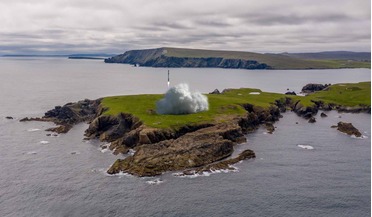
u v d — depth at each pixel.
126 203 79.06
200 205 78.50
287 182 90.19
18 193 83.50
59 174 94.31
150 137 114.69
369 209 77.38
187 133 116.81
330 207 78.12
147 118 130.12
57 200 80.31
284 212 76.00
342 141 126.44
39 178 91.81
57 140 126.19
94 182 89.25
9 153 111.38
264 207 77.94
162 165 95.44
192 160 99.31
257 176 93.50
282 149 116.44
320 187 87.56
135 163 96.25
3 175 93.62
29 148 116.62
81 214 74.69
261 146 119.56
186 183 88.50
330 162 104.62
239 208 77.44
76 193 83.50
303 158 107.88
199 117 134.00
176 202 79.56
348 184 89.38
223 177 92.44
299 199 81.50
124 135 122.81
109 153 111.62
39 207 77.31
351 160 106.44
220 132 118.31
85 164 101.62
